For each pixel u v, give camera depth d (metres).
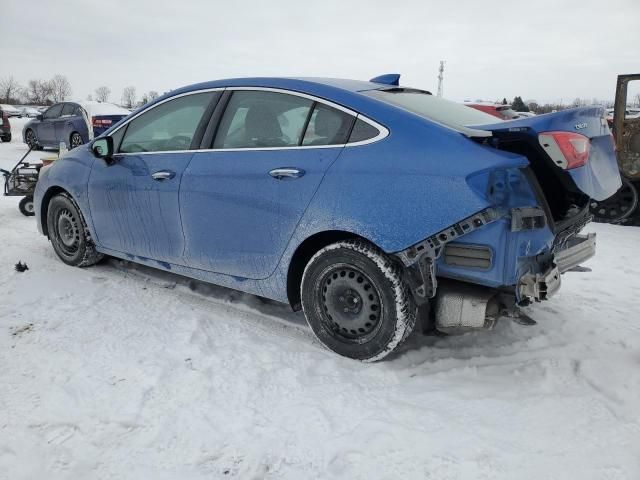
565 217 3.02
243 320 3.63
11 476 2.12
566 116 2.64
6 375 2.84
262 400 2.67
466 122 3.08
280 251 3.18
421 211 2.66
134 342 3.25
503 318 3.65
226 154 3.43
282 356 3.12
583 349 3.25
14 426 2.42
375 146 2.86
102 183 4.14
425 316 3.01
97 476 2.14
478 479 2.13
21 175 6.70
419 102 3.26
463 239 2.66
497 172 2.56
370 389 2.78
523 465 2.21
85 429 2.41
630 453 2.28
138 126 4.05
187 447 2.31
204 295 4.05
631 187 7.37
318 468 2.20
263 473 2.17
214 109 3.59
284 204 3.09
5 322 3.49
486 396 2.72
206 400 2.65
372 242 2.80
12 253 5.00
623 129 7.23
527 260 2.71
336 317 3.07
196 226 3.56
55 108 15.01
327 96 3.12
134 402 2.62
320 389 2.77
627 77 7.07
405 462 2.22
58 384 2.76
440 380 2.89
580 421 2.51
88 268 4.60
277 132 3.27
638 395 2.71
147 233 3.92
